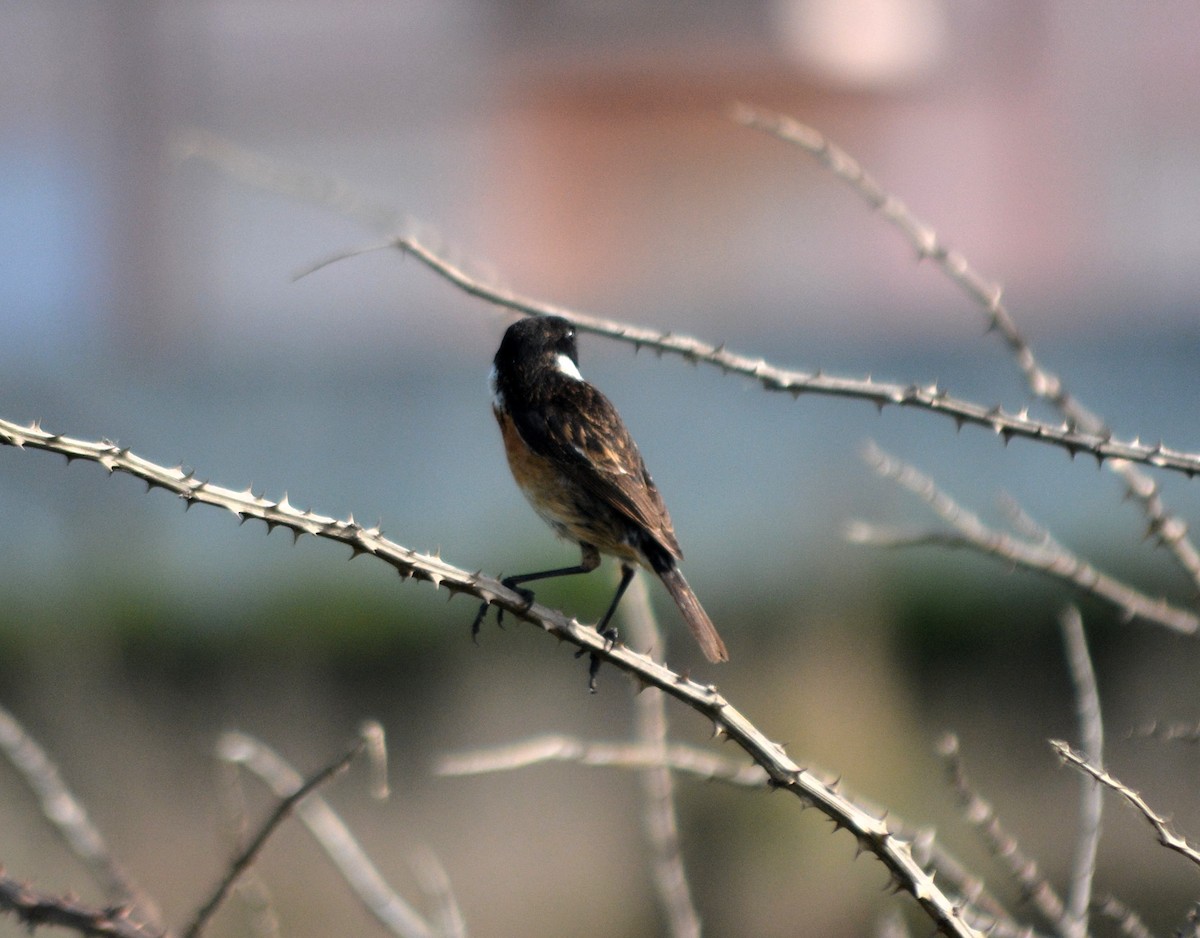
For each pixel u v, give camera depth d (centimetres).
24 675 1364
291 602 1545
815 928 1109
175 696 1440
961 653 1339
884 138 2786
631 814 1279
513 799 1325
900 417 1792
